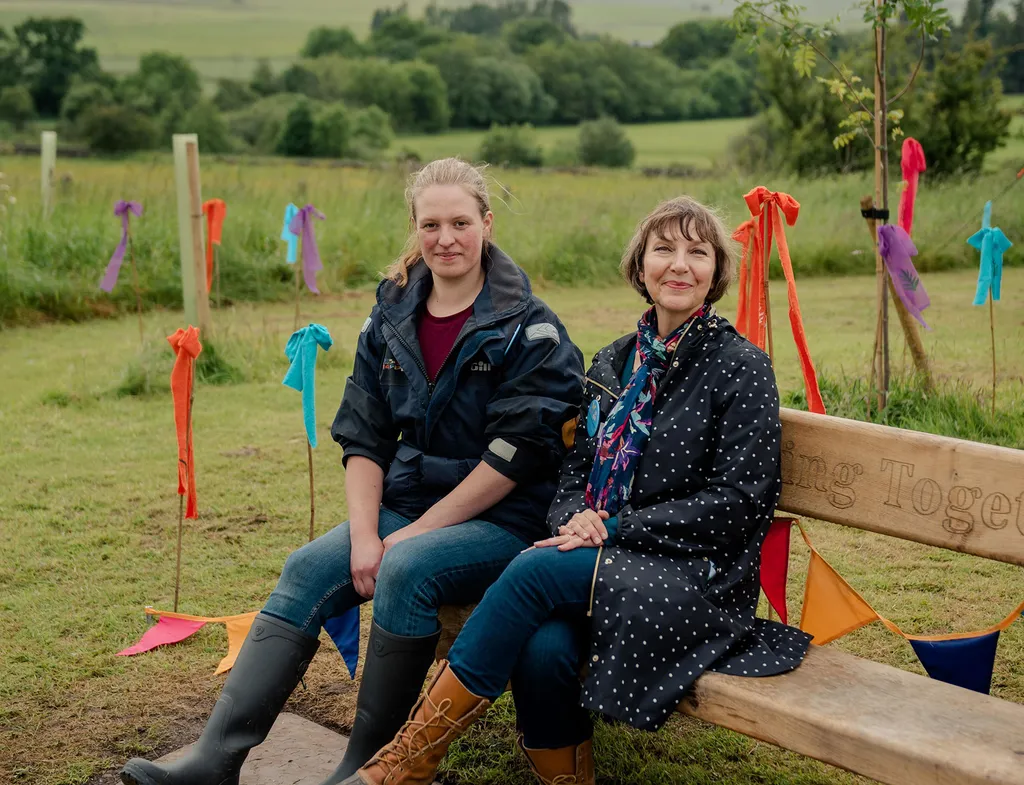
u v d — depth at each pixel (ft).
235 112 189.16
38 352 27.20
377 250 39.11
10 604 12.75
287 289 35.63
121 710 10.45
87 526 15.25
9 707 10.49
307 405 10.57
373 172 61.77
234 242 35.91
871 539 14.19
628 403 8.70
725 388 8.38
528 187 61.87
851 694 7.38
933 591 12.47
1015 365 22.06
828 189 50.14
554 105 239.30
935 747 6.64
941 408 17.67
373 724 8.45
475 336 9.31
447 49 239.91
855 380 19.15
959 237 39.75
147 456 18.52
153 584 13.32
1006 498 7.60
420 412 9.54
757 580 8.37
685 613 7.75
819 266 39.52
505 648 7.89
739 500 8.09
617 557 8.07
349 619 10.18
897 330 26.84
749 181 53.16
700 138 193.26
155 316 31.81
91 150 152.46
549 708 7.93
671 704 7.60
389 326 9.73
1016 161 59.82
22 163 105.50
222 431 19.89
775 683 7.57
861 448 8.39
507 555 9.04
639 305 33.32
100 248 33.88
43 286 31.63
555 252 39.11
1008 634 11.25
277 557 14.10
